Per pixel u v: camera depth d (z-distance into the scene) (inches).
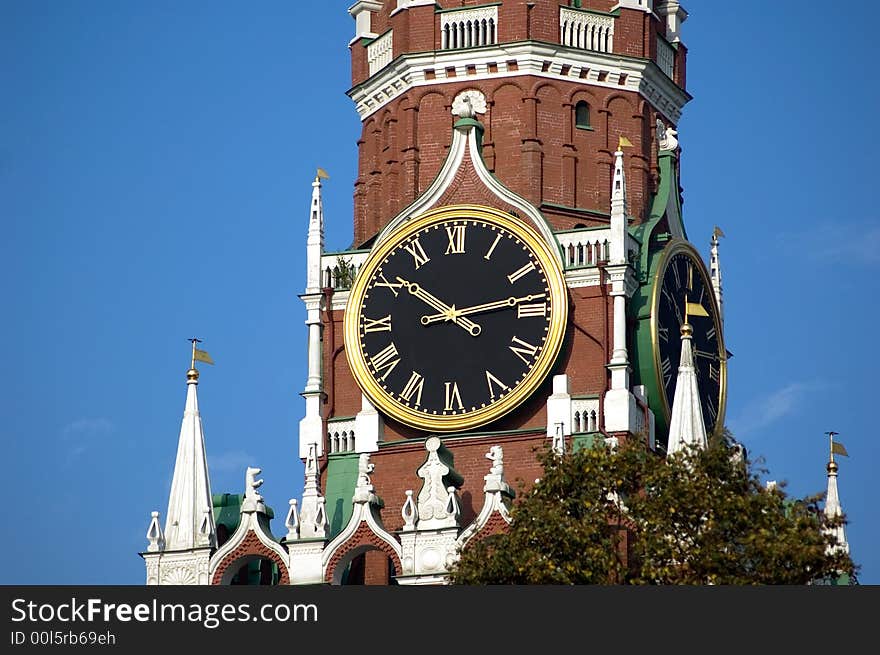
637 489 7539.4
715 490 7396.7
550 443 7844.5
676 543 7372.1
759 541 7298.2
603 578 7362.2
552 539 7391.7
